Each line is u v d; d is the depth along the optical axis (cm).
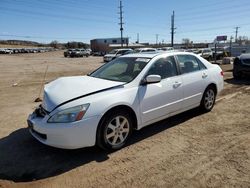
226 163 377
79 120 376
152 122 478
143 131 505
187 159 392
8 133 513
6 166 386
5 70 2019
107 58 2947
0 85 1156
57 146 380
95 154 415
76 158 404
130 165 380
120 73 492
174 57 534
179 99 519
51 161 398
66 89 424
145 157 402
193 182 333
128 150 427
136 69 478
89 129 385
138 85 450
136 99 438
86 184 338
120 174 357
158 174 354
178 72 527
